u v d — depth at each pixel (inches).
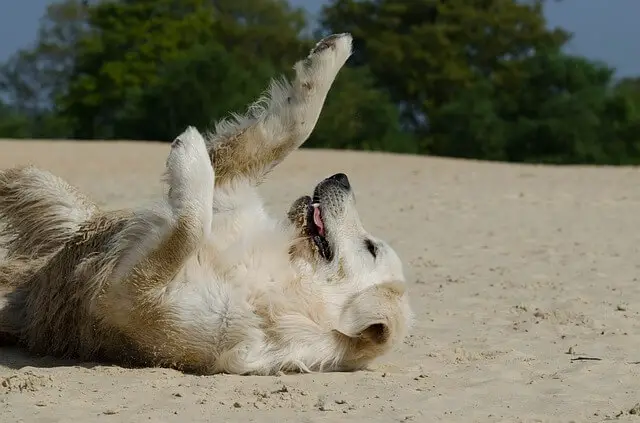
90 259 286.7
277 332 276.2
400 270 299.7
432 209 741.9
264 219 299.9
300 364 277.0
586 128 2162.9
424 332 340.5
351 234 294.0
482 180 987.9
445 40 2687.0
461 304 394.6
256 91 2119.8
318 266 288.2
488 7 2878.9
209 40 2490.2
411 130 2578.7
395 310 285.4
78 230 307.3
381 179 1003.9
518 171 1098.7
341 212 292.0
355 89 2231.8
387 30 2760.8
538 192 870.4
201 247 277.1
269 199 774.5
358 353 284.7
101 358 291.1
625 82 2608.3
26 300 315.9
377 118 2223.2
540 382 269.9
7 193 333.7
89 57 2635.3
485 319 364.8
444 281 450.0
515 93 2351.1
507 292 422.6
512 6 2859.3
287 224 293.4
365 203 777.6
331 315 283.4
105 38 2608.3
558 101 2193.7
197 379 266.7
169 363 279.0
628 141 2181.3
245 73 2155.5
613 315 372.5
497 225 659.4
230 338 272.5
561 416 234.4
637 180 992.2
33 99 3548.2
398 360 299.1
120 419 224.7
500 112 2315.5
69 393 247.9
